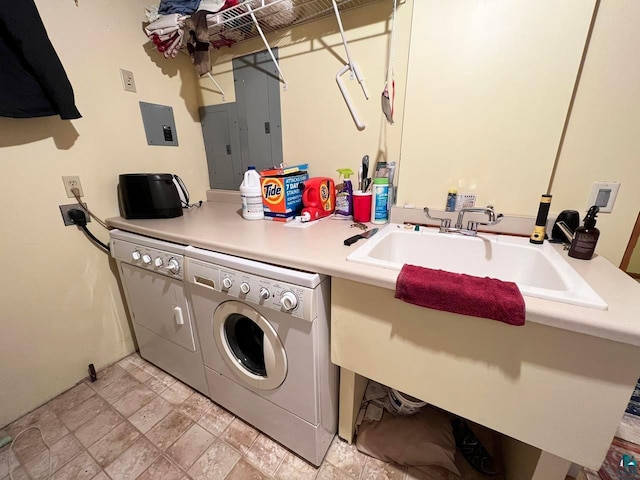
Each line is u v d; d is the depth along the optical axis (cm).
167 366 144
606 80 85
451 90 101
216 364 117
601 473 95
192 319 119
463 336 68
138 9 145
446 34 97
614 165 90
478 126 100
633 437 108
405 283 67
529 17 85
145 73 152
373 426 111
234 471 102
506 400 67
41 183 121
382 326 79
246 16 125
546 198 90
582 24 80
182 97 172
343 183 135
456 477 99
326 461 105
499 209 105
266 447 111
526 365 62
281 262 86
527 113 93
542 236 93
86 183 136
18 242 118
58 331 135
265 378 101
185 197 171
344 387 103
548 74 87
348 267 76
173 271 110
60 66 109
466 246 104
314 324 83
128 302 146
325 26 129
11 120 111
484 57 93
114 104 141
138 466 104
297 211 139
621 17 79
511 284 65
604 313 54
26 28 99
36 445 113
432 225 117
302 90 144
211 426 121
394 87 121
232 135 176
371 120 130
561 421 62
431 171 112
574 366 57
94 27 129
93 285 145
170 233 112
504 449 102
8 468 104
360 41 124
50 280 129
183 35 130
